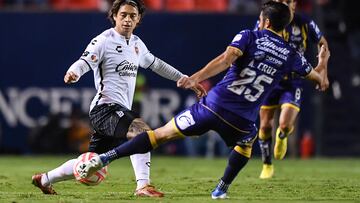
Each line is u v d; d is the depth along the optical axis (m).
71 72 27.97
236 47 26.09
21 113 68.12
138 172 28.88
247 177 40.56
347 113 73.25
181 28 68.19
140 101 67.56
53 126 67.69
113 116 28.34
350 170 49.59
